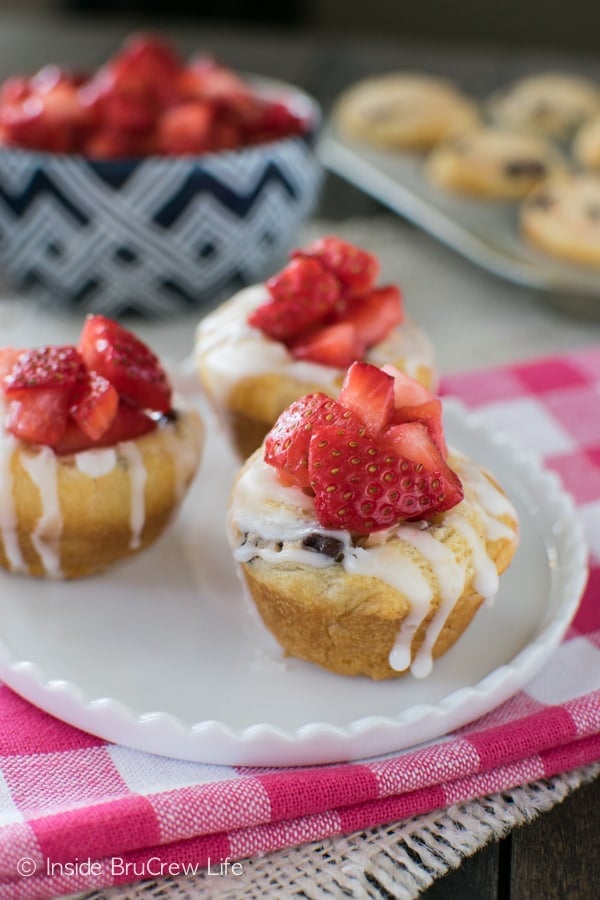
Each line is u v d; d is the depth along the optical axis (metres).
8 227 0.67
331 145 0.87
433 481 0.49
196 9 1.31
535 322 0.71
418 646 0.50
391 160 0.85
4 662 0.49
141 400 0.54
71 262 0.67
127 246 0.67
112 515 0.53
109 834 0.45
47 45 1.05
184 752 0.48
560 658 0.51
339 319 0.58
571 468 0.59
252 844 0.46
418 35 1.36
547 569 0.53
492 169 0.80
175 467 0.54
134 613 0.52
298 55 1.06
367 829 0.47
